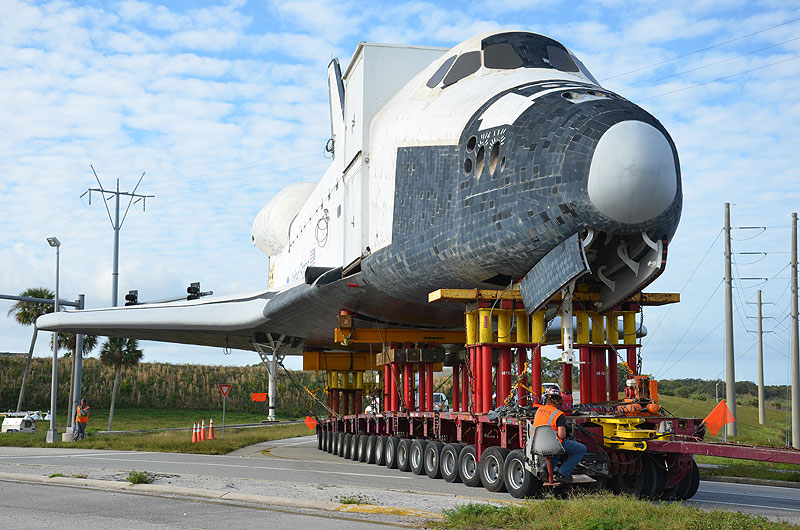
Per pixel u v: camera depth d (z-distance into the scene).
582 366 13.55
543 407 10.72
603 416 10.93
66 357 71.81
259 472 14.50
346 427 22.09
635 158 11.02
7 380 64.88
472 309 13.98
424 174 14.51
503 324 13.59
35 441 29.80
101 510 9.12
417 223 14.55
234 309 25.30
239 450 24.12
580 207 11.38
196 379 74.25
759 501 11.72
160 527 7.88
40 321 27.97
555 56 14.77
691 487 11.48
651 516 7.80
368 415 19.77
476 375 13.80
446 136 14.07
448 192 13.76
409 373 19.75
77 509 9.20
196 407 69.75
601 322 13.62
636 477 11.50
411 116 15.41
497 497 11.26
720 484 15.65
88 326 27.52
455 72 15.13
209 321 25.52
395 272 15.43
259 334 27.69
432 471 14.57
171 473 13.43
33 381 66.00
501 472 11.62
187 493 10.59
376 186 16.34
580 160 11.39
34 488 11.45
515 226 12.20
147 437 29.11
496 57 14.69
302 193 31.61
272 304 22.78
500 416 12.20
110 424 44.34
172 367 76.19
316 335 26.09
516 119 12.54
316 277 18.59
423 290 15.47
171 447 22.78
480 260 13.09
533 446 10.52
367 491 10.69
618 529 7.27
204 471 14.43
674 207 11.64
